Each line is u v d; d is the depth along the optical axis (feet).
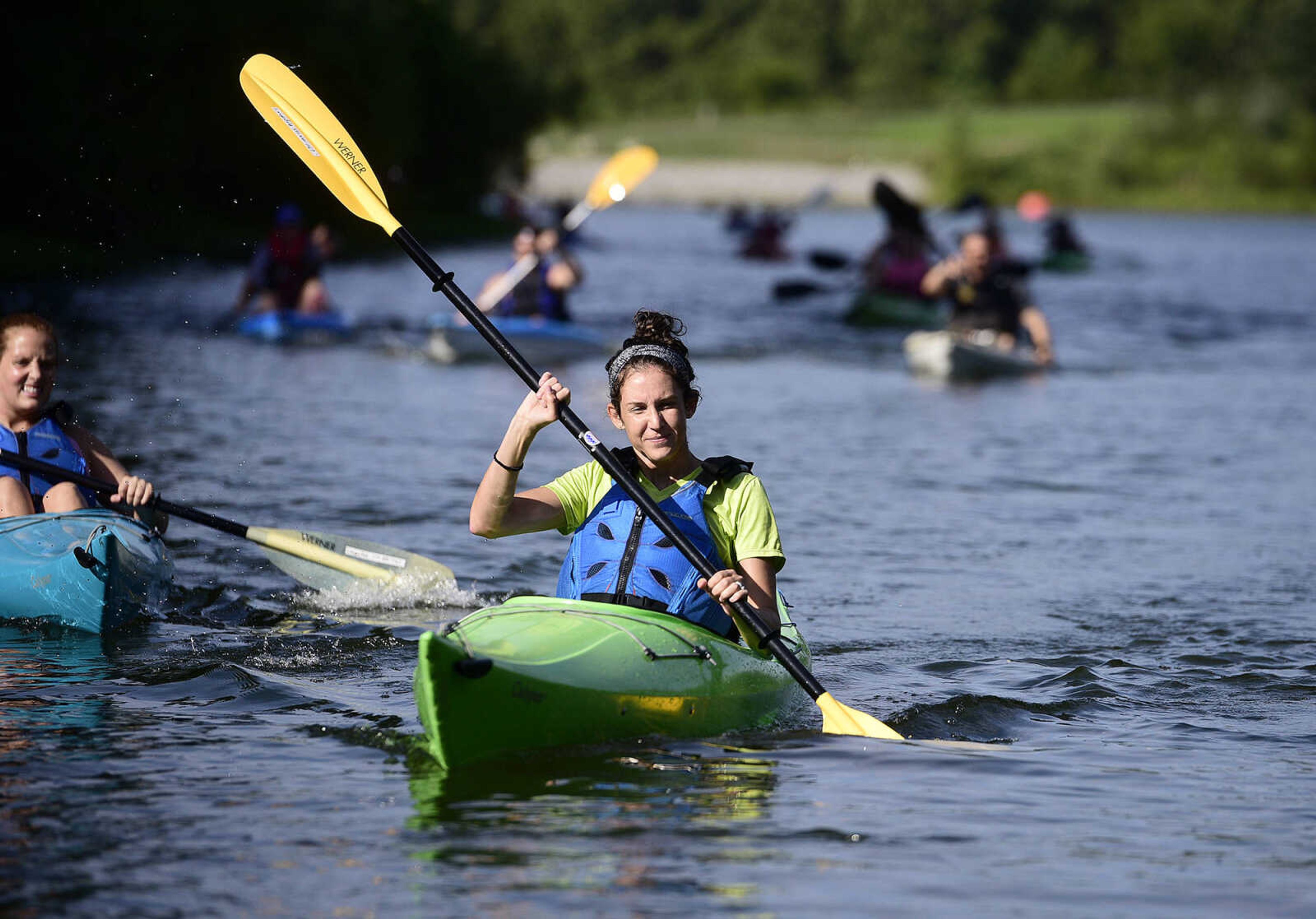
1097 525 105.91
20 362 75.41
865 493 116.47
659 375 57.52
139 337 202.08
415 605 79.82
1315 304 328.08
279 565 81.51
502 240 482.69
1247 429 154.30
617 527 59.57
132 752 52.70
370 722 57.31
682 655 57.11
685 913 39.60
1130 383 192.13
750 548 58.70
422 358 199.41
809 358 213.25
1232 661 71.10
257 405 151.43
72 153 234.17
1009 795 50.21
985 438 145.69
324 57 368.27
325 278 325.62
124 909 39.27
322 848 43.68
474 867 42.42
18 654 67.21
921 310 251.80
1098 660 71.00
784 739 56.49
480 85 559.38
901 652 72.18
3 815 45.93
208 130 257.96
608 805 47.85
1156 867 43.80
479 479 116.78
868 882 42.06
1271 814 48.78
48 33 226.38
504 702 51.65
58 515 73.87
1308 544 100.22
